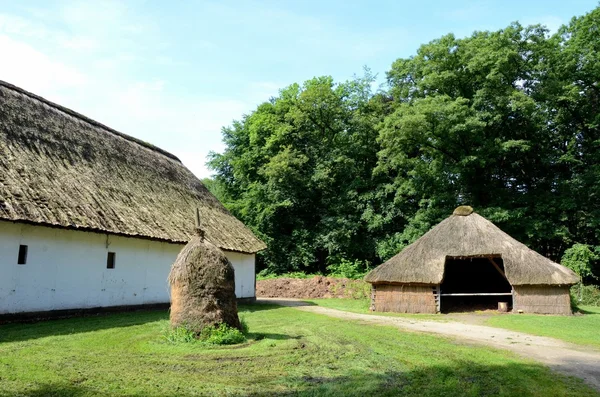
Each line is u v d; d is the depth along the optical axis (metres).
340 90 39.88
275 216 36.88
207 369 7.14
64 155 15.89
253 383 6.45
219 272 9.65
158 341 9.29
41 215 11.89
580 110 29.12
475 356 8.84
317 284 28.11
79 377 6.45
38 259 12.55
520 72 27.64
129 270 15.91
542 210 27.12
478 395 6.18
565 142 31.22
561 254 29.58
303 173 36.81
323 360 8.10
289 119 37.31
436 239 20.39
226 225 23.22
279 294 28.67
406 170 33.31
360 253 34.97
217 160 42.69
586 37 28.38
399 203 33.22
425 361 8.26
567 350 9.90
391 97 39.06
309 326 13.07
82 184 15.16
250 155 39.72
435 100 27.12
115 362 7.45
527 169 31.08
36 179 13.25
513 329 13.43
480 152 27.52
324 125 38.38
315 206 37.75
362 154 35.84
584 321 15.45
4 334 9.80
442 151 29.14
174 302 9.62
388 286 19.50
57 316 13.00
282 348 8.98
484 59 26.48
